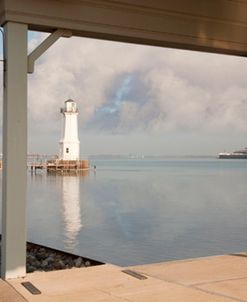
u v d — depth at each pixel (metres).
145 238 14.38
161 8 6.37
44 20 5.79
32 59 5.79
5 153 5.68
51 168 66.75
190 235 14.95
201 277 5.66
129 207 23.86
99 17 6.05
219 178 54.28
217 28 6.75
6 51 5.70
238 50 6.93
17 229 5.64
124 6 6.17
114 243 13.55
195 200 27.34
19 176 5.68
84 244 13.43
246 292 5.06
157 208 23.30
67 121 64.31
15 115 5.68
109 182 46.94
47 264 7.77
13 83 5.68
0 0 5.79
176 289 5.18
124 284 5.40
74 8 5.93
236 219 18.94
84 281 5.54
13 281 5.53
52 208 23.66
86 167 71.19
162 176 60.12
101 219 19.25
